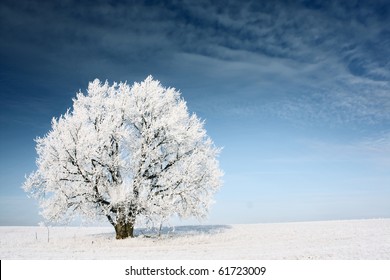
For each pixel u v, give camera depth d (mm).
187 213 28266
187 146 29672
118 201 25625
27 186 26750
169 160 28953
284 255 16688
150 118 28922
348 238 25750
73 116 27484
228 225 49469
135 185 27234
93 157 26641
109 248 21828
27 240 29562
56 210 26672
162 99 29484
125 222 27031
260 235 31125
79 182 26797
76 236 34031
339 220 59250
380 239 23594
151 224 27094
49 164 26984
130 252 19547
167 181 27578
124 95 29141
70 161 26625
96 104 28797
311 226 43062
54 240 28078
